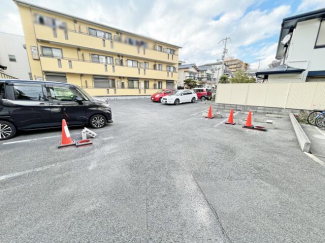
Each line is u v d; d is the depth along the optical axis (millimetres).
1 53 12352
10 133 3592
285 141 3787
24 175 2197
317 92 6246
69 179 2121
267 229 1380
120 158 2781
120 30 13359
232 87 8508
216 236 1306
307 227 1406
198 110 8875
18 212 1534
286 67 7863
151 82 17672
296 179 2188
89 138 3824
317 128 5008
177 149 3240
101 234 1317
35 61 10602
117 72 14039
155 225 1408
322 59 7184
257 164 2623
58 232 1328
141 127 4992
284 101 7016
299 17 7176
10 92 3477
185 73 26250
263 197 1807
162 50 17469
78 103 4273
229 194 1855
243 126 5105
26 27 9930
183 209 1604
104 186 1979
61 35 10688
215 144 3555
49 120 3930
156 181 2104
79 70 11938
